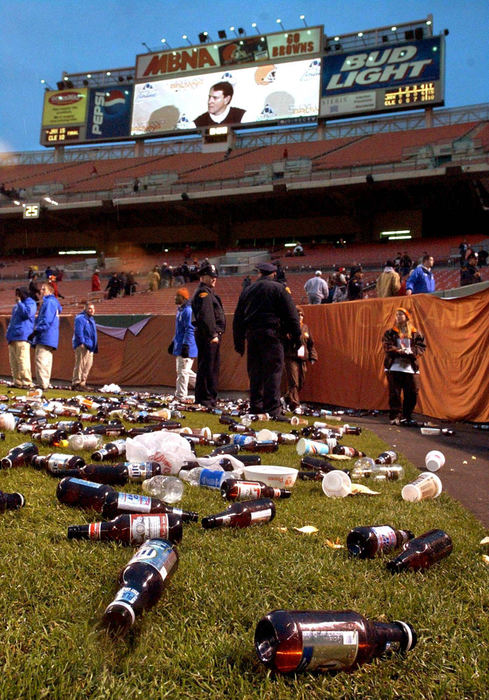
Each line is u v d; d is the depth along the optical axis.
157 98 50.47
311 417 9.09
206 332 8.84
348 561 2.20
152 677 1.38
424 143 41.38
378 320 10.55
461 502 3.42
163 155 52.34
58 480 3.26
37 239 53.56
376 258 33.78
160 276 33.06
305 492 3.40
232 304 27.55
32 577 1.85
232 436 5.09
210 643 1.51
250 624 1.64
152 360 15.09
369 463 4.23
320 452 4.70
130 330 15.45
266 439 5.23
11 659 1.38
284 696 1.33
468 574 2.14
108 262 43.91
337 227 44.56
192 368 14.52
